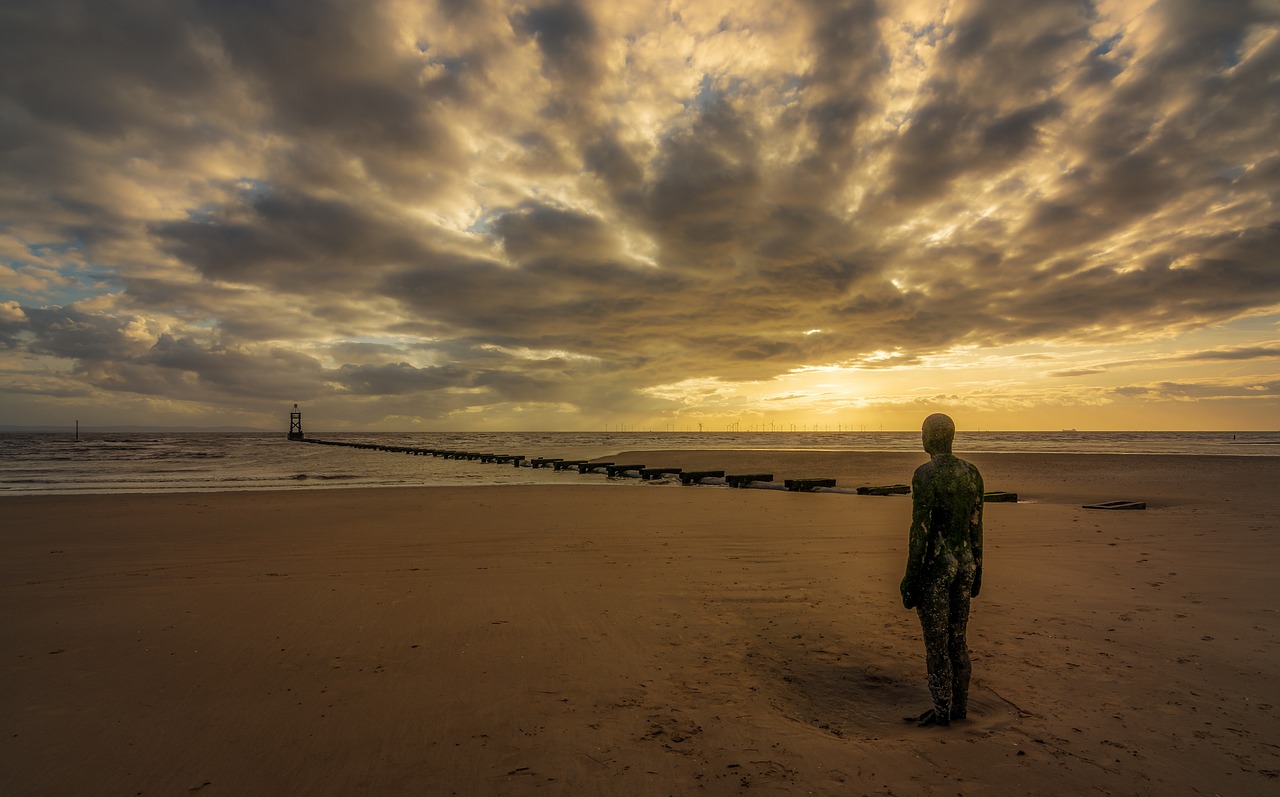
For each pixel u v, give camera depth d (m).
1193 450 63.50
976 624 6.67
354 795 3.60
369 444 88.12
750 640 6.30
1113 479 26.61
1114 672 5.35
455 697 4.94
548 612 7.25
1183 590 8.00
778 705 4.80
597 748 4.13
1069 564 9.53
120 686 5.18
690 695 4.98
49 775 3.83
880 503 18.42
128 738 4.29
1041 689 5.02
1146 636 6.25
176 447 77.25
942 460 4.63
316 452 64.94
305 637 6.38
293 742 4.23
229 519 15.00
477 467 41.53
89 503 18.38
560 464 38.47
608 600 7.76
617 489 23.55
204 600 7.79
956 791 3.58
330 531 13.12
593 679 5.30
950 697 4.43
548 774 3.81
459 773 3.83
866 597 7.93
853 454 57.19
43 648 6.08
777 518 15.06
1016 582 8.45
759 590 8.25
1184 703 4.73
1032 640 6.16
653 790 3.63
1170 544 11.05
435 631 6.57
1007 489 22.64
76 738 4.29
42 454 56.88
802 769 3.85
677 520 14.71
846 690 5.10
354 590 8.25
